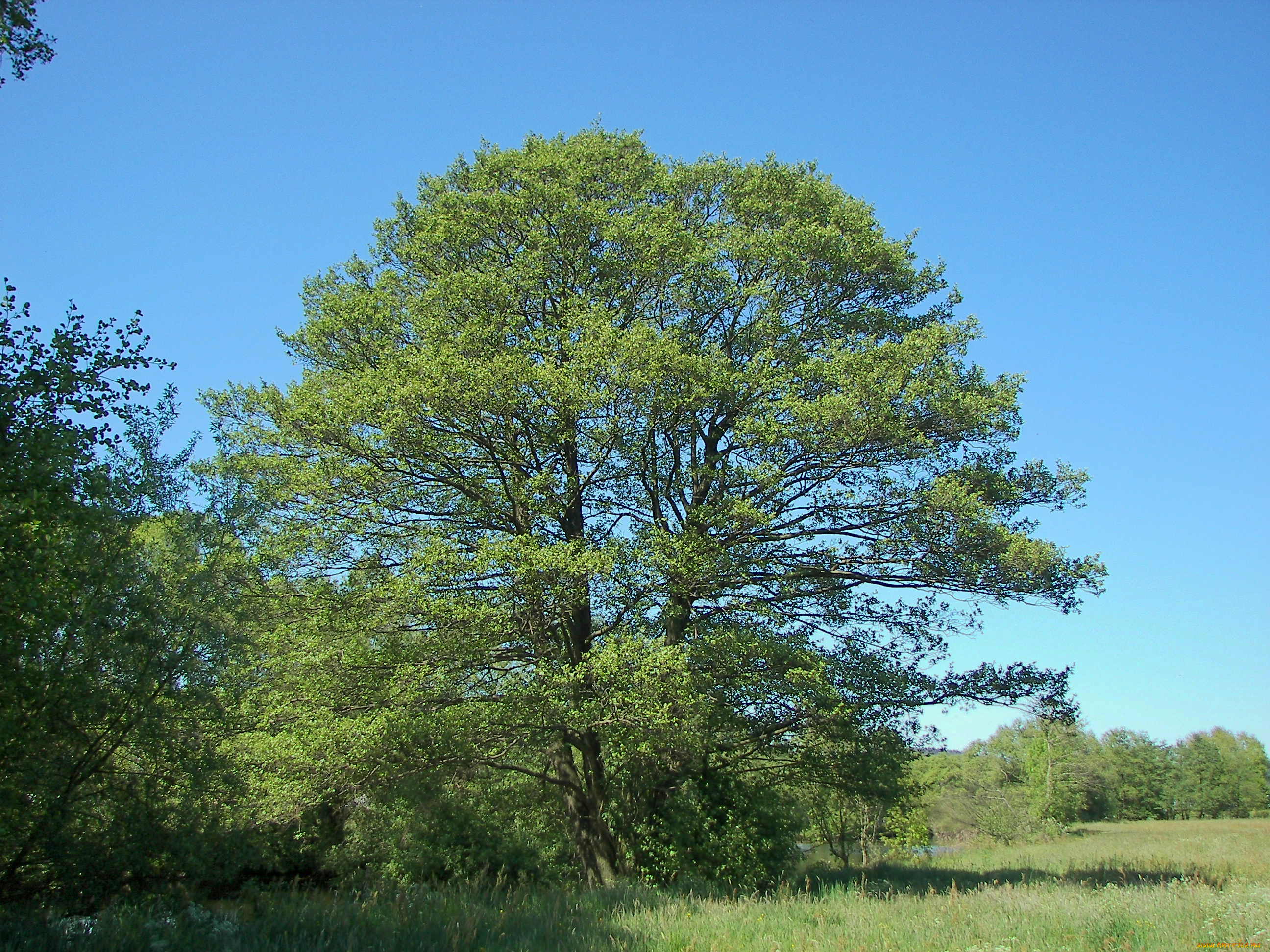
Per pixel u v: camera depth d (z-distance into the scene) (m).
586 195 17.16
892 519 14.88
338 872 15.84
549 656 15.05
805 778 15.98
